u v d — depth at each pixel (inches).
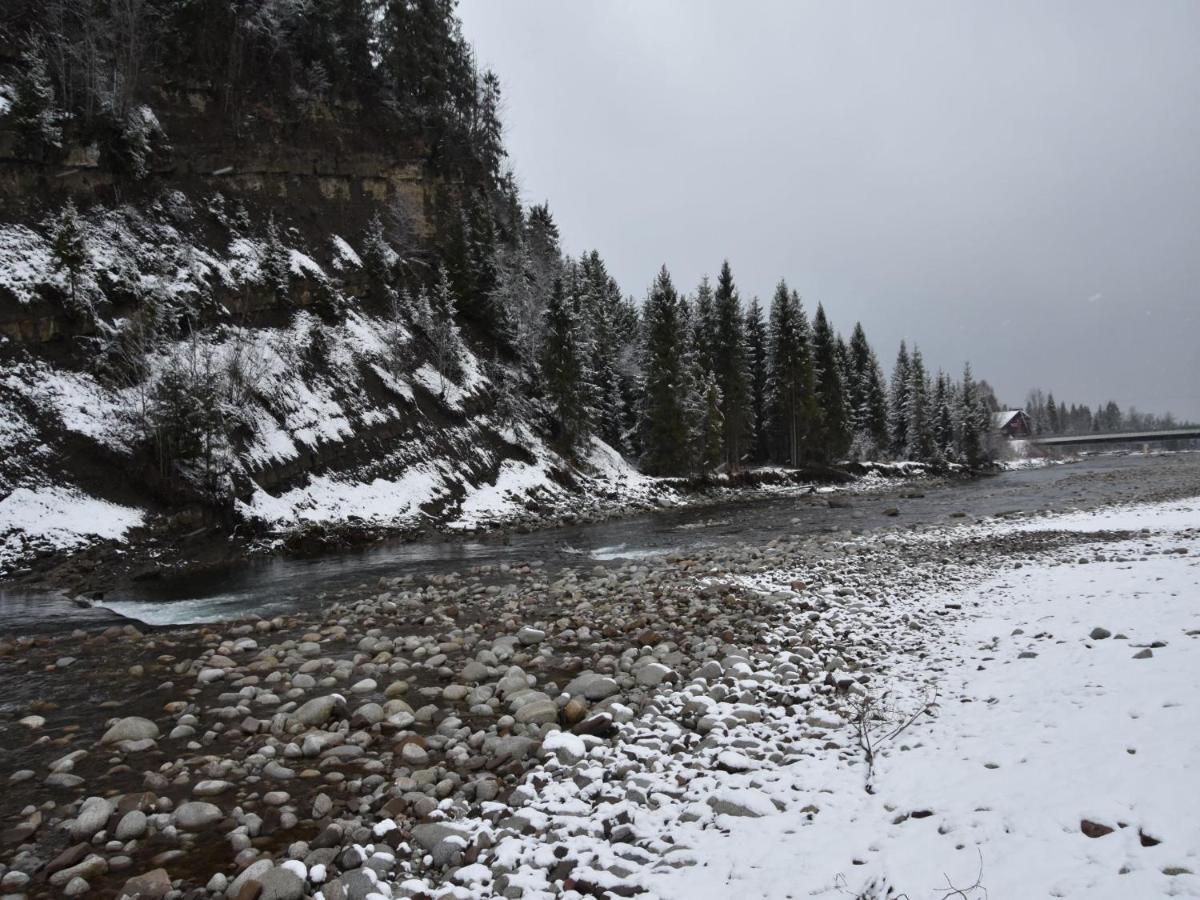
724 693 327.3
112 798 247.3
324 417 1355.8
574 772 256.1
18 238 1107.3
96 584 802.8
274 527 1103.6
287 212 1723.7
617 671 388.8
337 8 1990.7
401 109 2150.6
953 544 831.7
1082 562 626.5
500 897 181.8
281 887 187.8
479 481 1582.2
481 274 2118.6
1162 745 188.9
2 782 268.5
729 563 757.3
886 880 153.9
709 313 2532.0
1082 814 160.9
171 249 1341.0
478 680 382.0
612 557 929.5
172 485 1016.2
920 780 208.1
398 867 202.8
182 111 1569.9
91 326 1087.6
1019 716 243.8
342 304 1627.7
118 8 1464.1
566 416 1913.1
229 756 290.2
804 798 213.3
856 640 413.7
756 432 2709.2
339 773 269.0
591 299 2329.0
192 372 1074.1
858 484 2461.9
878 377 3122.5
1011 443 4633.4
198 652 477.1
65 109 1286.9
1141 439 4771.2
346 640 489.7
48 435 951.6
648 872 184.4
